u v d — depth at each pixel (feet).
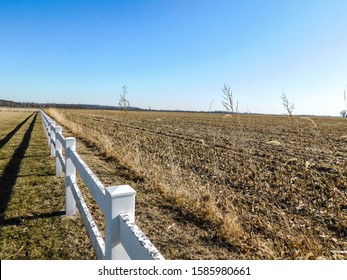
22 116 134.51
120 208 5.76
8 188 17.53
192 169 25.11
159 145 40.22
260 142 47.65
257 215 14.48
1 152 30.27
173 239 11.64
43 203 14.98
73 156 12.41
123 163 24.45
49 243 10.80
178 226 12.87
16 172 21.57
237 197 17.25
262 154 34.12
